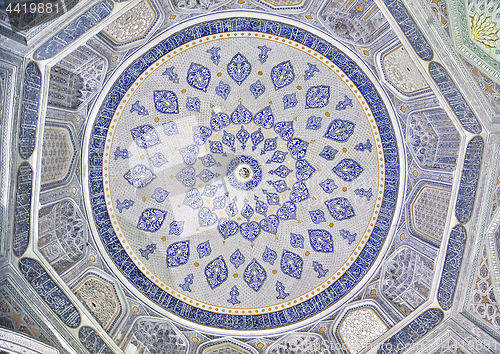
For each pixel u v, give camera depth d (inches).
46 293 325.1
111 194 415.5
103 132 396.8
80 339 337.1
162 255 443.5
